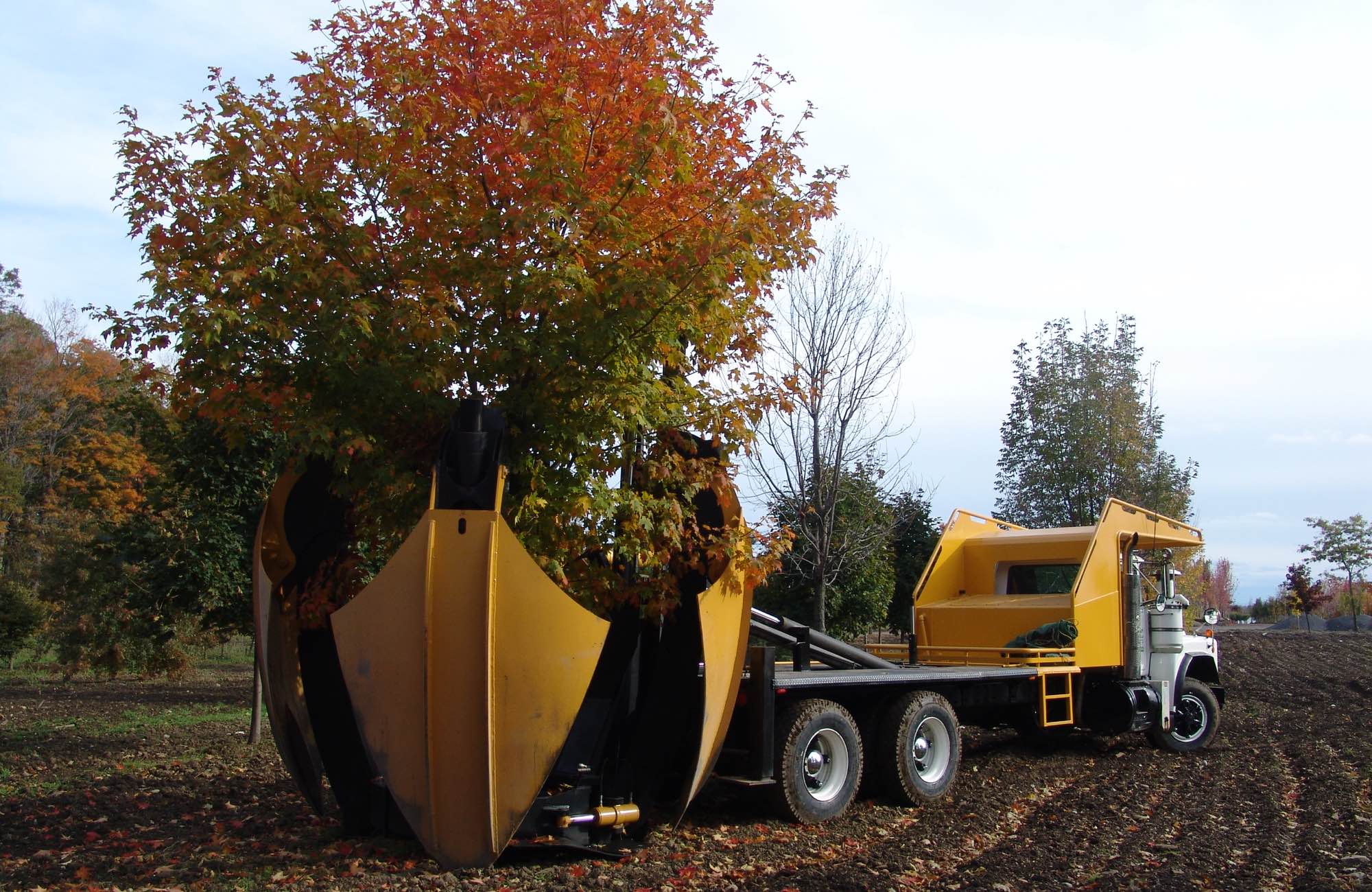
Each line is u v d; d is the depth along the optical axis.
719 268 6.49
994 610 12.11
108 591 17.41
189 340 6.39
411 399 6.67
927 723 9.26
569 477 6.89
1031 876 6.50
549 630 5.92
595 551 7.38
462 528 5.87
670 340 6.91
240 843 7.28
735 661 7.29
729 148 7.58
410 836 7.27
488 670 5.77
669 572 7.65
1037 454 27.22
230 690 21.28
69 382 44.75
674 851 7.18
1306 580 63.56
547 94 6.74
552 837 6.79
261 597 6.86
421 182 6.73
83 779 10.03
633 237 6.73
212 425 11.55
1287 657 33.88
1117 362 26.83
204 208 6.60
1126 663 12.26
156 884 6.22
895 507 17.12
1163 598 12.82
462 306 6.77
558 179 6.46
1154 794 9.61
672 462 7.18
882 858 7.01
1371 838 7.60
